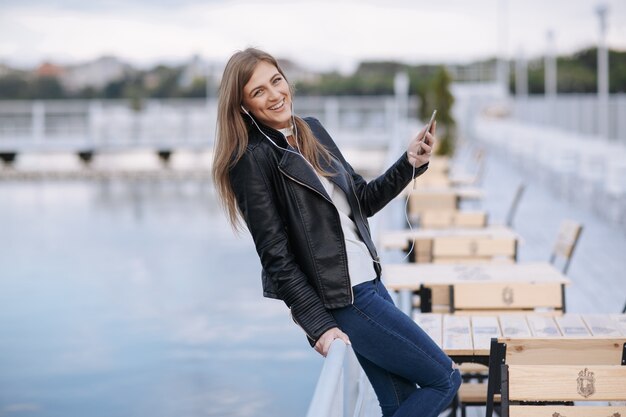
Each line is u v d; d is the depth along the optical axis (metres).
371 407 4.82
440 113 22.50
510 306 4.96
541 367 3.19
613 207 12.92
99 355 10.05
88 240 18.20
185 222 20.50
